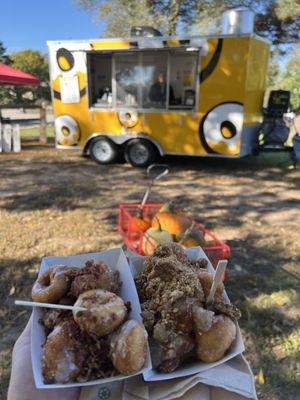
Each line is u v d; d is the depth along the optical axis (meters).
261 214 6.04
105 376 1.12
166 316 1.20
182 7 16.86
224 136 8.54
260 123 9.59
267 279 3.91
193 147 8.88
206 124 8.62
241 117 8.29
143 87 9.17
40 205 6.19
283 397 2.52
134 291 1.29
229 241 4.89
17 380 1.36
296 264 4.28
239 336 1.26
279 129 9.23
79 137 9.86
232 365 1.25
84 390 1.24
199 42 8.23
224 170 9.31
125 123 9.30
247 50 7.93
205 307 1.25
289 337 3.06
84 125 9.73
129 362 1.09
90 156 10.27
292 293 3.66
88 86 9.41
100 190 7.17
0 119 12.62
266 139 9.34
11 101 33.91
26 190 7.11
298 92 17.98
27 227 5.22
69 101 9.70
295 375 2.69
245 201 6.73
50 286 1.28
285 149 9.42
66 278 1.29
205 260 1.56
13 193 6.90
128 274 1.37
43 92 34.75
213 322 1.20
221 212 6.08
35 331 1.25
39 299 1.26
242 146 8.62
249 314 3.31
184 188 7.49
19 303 1.13
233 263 4.24
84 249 4.53
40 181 7.82
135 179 8.16
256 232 5.22
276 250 4.64
